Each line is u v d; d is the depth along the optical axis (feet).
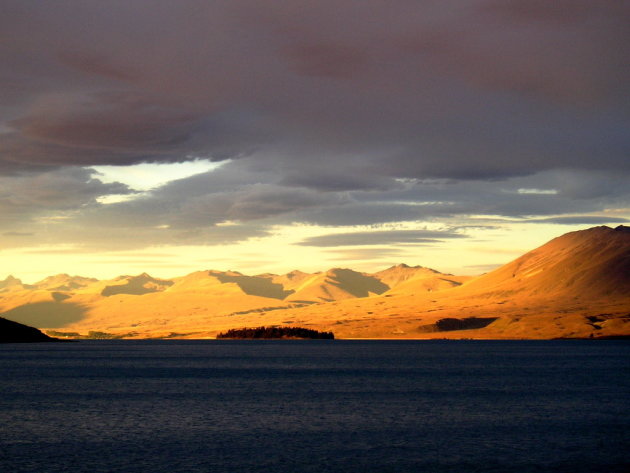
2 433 189.67
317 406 250.98
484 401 268.41
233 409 241.76
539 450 168.35
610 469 149.89
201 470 147.23
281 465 151.84
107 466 150.10
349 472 146.30
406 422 212.23
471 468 150.00
